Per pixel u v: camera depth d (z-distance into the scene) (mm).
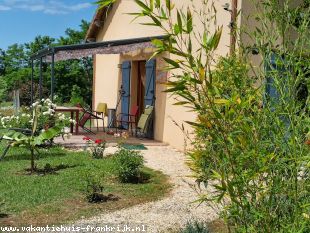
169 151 11469
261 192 2588
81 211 6246
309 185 2496
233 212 2660
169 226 5660
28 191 7125
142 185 7762
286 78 2652
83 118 14500
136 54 14836
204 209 6344
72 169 8898
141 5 2393
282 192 2553
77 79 29484
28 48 37688
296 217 2469
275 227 2584
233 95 2582
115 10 16391
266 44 2820
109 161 9758
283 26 2764
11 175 8289
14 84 31625
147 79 13789
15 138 8805
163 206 6500
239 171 2559
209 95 2475
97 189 6754
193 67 2396
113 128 15914
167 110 12539
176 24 2361
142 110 15289
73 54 12852
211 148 2828
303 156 2428
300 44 2744
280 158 2498
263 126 2602
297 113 2629
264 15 2865
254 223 2652
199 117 2504
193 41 9422
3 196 6801
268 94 2754
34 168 8844
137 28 14445
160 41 2381
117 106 16312
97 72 18688
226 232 5262
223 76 3154
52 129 8938
